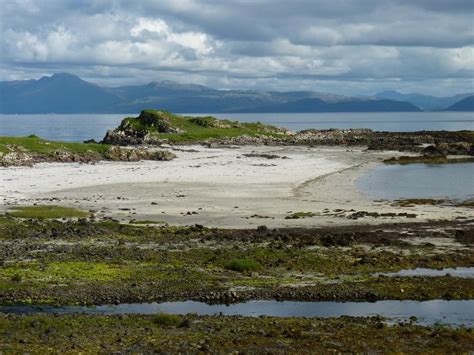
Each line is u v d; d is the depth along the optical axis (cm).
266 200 6781
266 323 2638
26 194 7238
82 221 5306
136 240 4556
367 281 3462
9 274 3497
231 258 3969
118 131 17000
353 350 2267
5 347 2220
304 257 4009
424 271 3738
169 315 2664
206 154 12950
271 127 19512
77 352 2189
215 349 2250
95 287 3288
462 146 13888
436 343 2377
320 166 10569
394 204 6519
